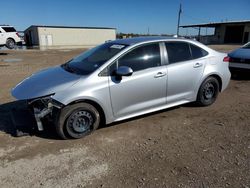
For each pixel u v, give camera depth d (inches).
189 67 193.2
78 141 154.5
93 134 163.3
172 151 141.1
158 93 180.4
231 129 169.6
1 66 486.0
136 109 173.8
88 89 152.1
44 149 144.6
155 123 180.9
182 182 113.7
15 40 970.7
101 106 158.1
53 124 155.6
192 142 151.8
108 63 160.4
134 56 169.9
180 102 196.9
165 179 116.0
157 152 140.2
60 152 141.3
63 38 1755.7
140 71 170.2
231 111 205.0
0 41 926.4
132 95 168.4
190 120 186.2
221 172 120.5
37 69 445.1
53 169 125.0
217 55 214.1
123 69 156.1
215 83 214.5
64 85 150.8
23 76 365.1
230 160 130.8
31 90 154.3
